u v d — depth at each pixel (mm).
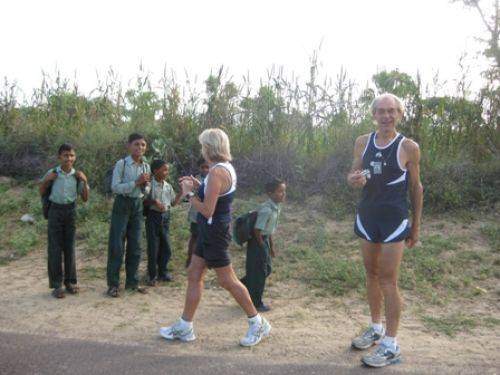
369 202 4766
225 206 4887
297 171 9609
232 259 7586
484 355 4781
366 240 4805
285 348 4926
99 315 5812
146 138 10492
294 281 6832
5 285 6848
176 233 8430
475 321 5590
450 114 10172
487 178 8961
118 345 4961
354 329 5422
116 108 11844
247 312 5012
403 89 9961
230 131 10500
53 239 6410
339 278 6805
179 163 10086
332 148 9883
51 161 10672
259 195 9609
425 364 4582
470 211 8508
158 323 5578
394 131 4730
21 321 5625
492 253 7301
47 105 12250
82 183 6543
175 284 6906
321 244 7742
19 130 11508
